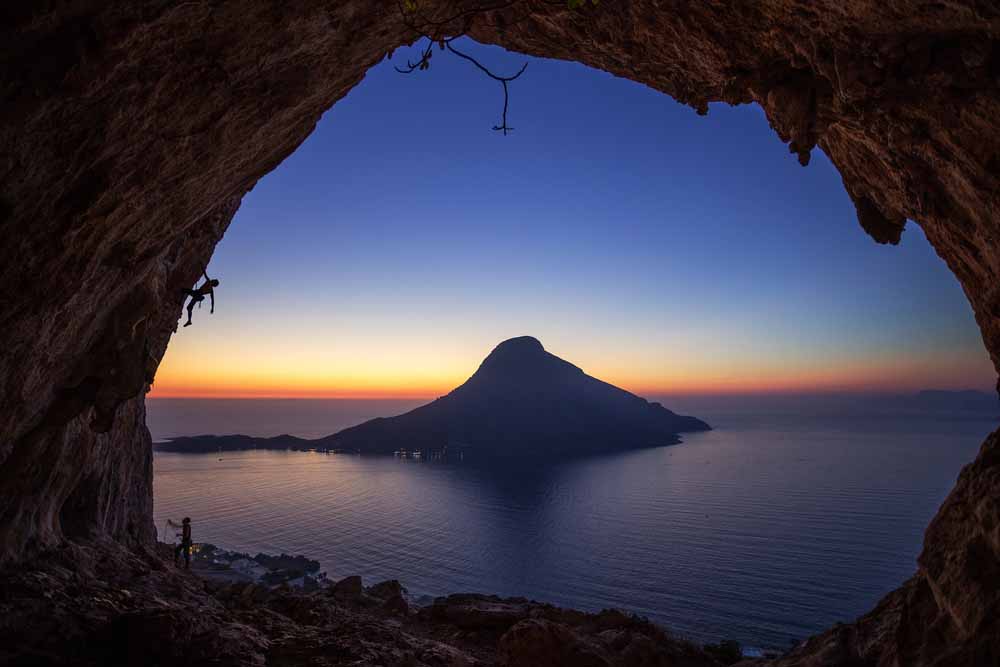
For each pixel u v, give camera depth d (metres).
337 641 11.66
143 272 9.02
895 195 8.06
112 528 17.00
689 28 7.82
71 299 7.13
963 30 4.97
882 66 5.79
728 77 8.05
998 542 5.77
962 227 7.00
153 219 7.44
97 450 15.02
